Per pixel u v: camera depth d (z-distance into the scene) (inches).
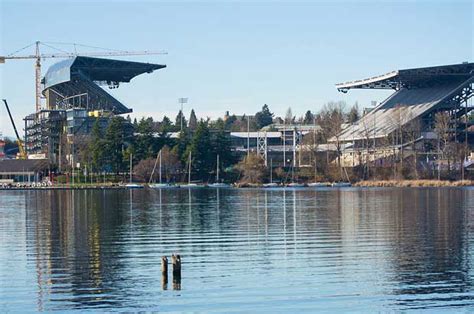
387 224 3710.6
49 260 2551.7
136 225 3782.0
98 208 5152.6
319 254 2647.6
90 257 2613.2
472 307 1888.5
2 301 1955.0
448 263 2433.6
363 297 1984.5
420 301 1943.9
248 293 2028.8
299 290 2059.5
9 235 3324.3
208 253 2694.4
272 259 2541.8
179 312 1854.1
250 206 5270.7
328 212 4591.5
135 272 2310.5
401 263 2442.2
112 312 1856.5
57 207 5310.0
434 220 3919.8
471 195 6402.6
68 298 1984.5
